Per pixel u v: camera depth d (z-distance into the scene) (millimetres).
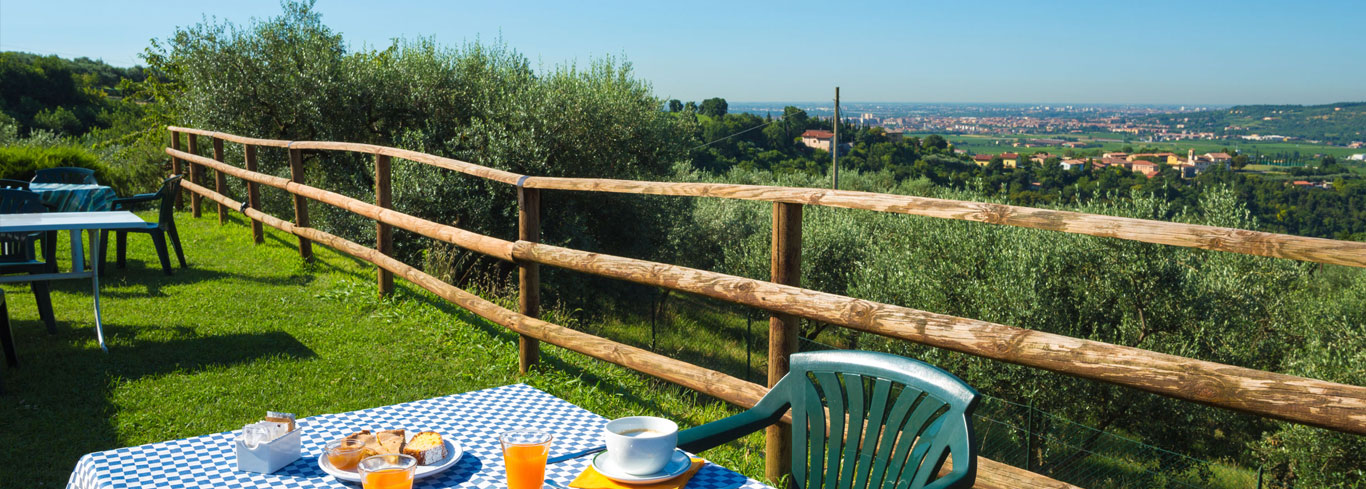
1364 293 14008
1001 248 12664
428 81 13172
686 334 15102
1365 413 1922
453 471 1681
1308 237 2041
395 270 5742
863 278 14352
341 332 5270
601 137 14102
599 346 4070
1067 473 11227
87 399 4000
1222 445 11984
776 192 3154
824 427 2049
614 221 15008
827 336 15953
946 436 1779
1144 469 10547
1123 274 11820
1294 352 12117
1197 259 12539
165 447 1788
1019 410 11484
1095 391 11312
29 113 29891
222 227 9289
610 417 4172
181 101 12906
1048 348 2445
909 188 32781
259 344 4961
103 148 15680
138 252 7785
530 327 4500
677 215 16031
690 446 1938
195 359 4645
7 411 3795
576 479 1611
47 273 4930
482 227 12422
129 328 5219
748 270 18156
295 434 1727
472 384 4445
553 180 4207
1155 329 11875
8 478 3152
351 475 1598
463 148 13148
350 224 11719
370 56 13383
